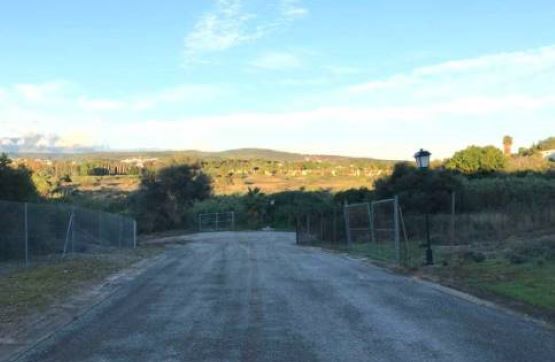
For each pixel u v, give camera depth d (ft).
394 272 62.03
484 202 127.44
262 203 243.19
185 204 216.33
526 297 40.55
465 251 74.59
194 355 26.27
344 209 123.24
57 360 25.75
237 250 107.45
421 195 125.90
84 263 72.90
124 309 39.37
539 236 84.58
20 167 105.19
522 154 245.24
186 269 68.13
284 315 36.01
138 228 202.90
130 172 426.10
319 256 88.53
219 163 574.97
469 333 30.32
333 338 29.37
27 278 55.11
